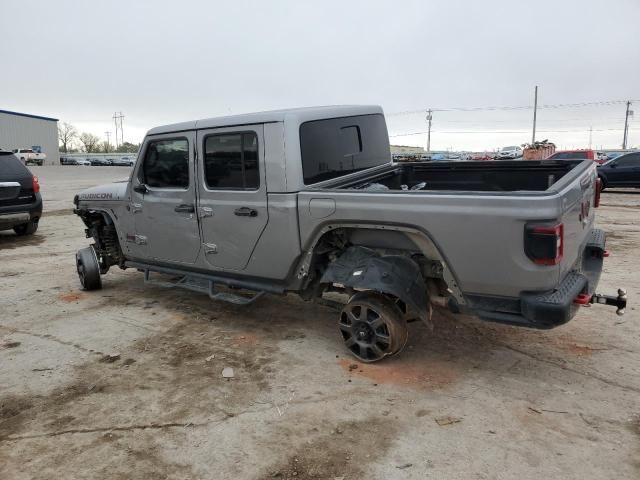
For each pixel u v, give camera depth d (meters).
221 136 4.42
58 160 69.44
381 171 5.18
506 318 3.38
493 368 3.88
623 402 3.34
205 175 4.61
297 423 3.23
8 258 8.34
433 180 5.50
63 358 4.31
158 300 5.85
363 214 3.68
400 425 3.17
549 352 4.11
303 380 3.80
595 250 4.30
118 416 3.38
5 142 62.16
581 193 3.60
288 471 2.78
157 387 3.76
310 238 4.03
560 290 3.30
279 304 5.57
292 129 4.04
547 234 3.04
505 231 3.16
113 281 6.73
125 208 5.55
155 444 3.06
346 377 3.82
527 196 3.08
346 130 4.76
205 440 3.09
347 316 4.09
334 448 2.97
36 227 10.55
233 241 4.51
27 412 3.46
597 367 3.84
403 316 3.85
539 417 3.20
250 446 3.01
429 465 2.79
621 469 2.70
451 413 3.28
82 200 6.21
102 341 4.67
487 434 3.04
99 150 115.56
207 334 4.77
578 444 2.92
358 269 3.77
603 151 51.69
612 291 5.58
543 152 23.89
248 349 4.40
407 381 3.72
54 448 3.05
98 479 2.77
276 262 4.28
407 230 3.55
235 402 3.52
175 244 5.07
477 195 3.24
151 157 5.13
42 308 5.66
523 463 2.78
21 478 2.79
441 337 4.48
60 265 7.79
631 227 9.98
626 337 4.35
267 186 4.15
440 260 3.52
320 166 4.34
